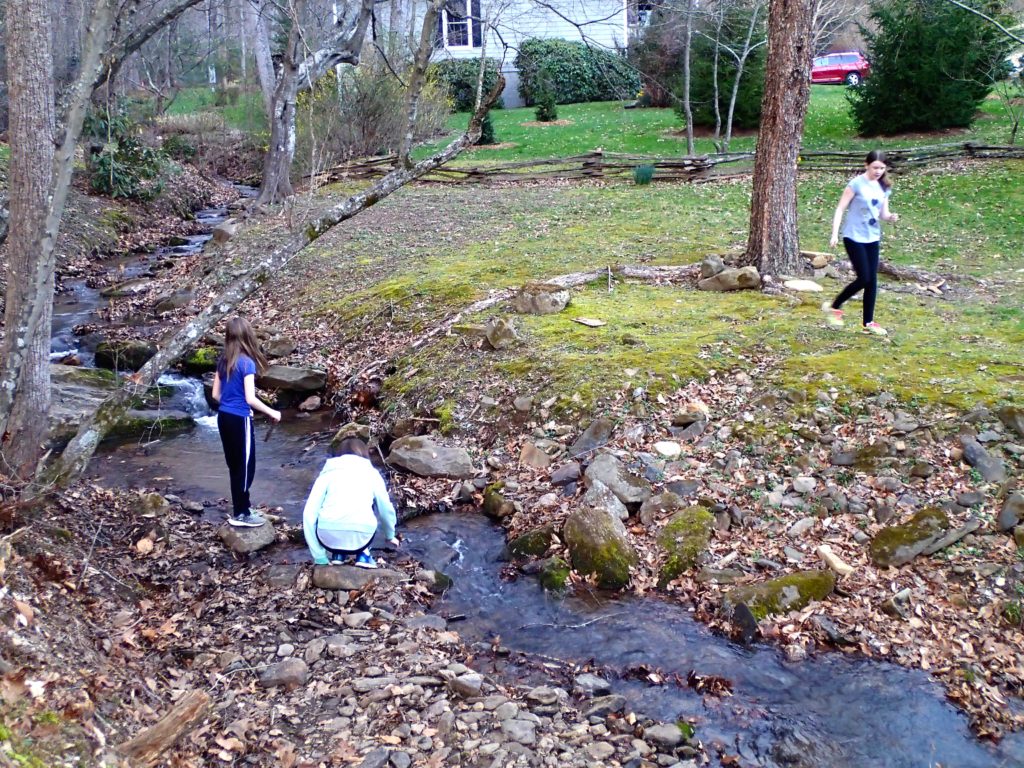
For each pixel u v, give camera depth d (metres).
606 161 21.22
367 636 5.34
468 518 7.25
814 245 13.16
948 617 5.49
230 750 4.05
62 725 3.62
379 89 23.89
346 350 10.96
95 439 5.65
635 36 29.25
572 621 5.79
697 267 11.72
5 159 19.30
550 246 14.02
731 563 6.19
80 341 12.15
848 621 5.54
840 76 33.25
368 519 6.07
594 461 7.27
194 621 5.40
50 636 4.35
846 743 4.56
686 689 5.01
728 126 21.36
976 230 13.98
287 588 5.95
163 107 27.56
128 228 19.55
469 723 4.40
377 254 14.41
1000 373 7.74
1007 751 4.50
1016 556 5.78
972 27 20.55
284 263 6.09
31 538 5.55
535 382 8.64
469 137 6.70
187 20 34.62
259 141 27.94
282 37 28.39
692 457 7.29
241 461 6.66
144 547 6.31
